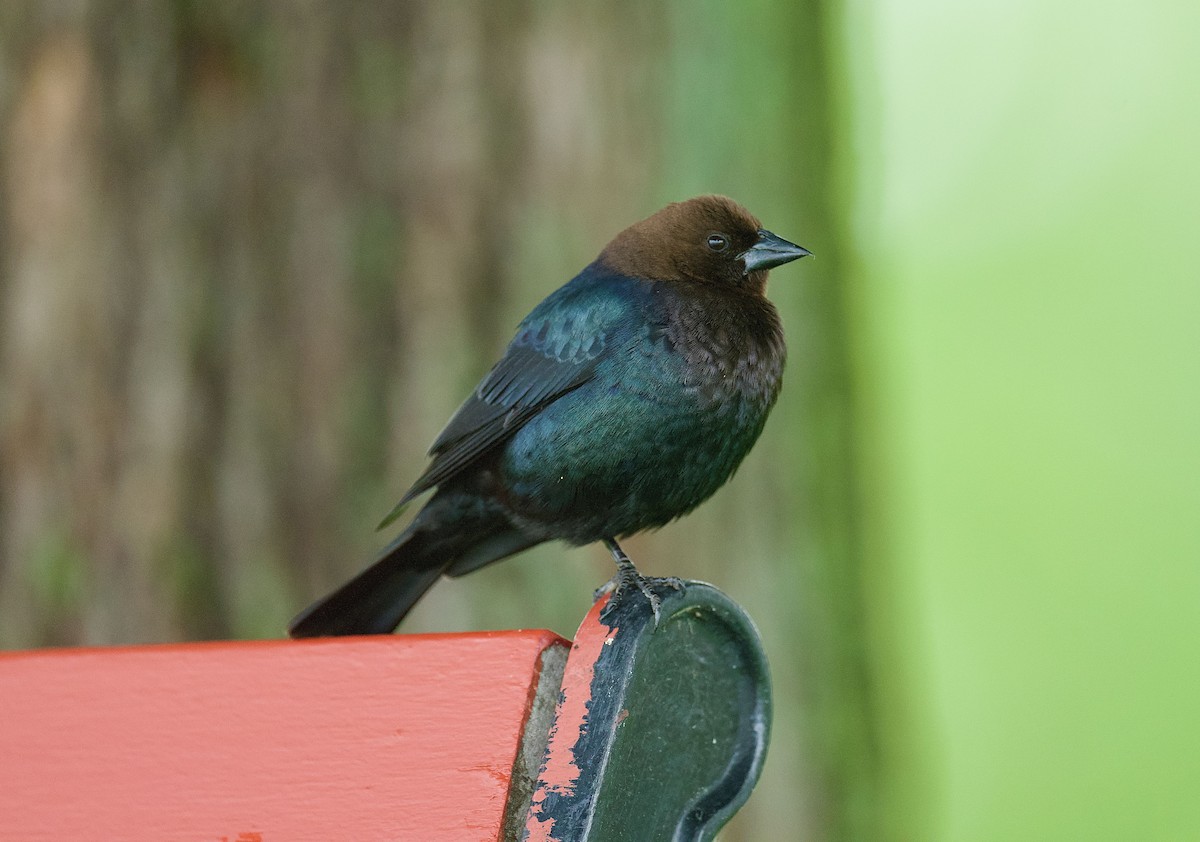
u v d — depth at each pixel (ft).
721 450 28.86
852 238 44.29
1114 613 60.80
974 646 61.77
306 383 35.50
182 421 35.17
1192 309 64.28
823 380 41.42
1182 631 59.82
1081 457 62.23
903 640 47.06
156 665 16.98
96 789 16.38
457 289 35.81
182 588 34.58
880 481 43.57
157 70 36.04
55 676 17.10
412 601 29.91
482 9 36.81
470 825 15.26
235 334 35.53
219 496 35.06
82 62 36.14
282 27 36.17
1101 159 67.62
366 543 35.01
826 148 42.75
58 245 35.76
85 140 35.99
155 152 35.88
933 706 57.93
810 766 39.45
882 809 40.98
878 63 47.88
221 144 35.91
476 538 30.12
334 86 36.17
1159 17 70.08
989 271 66.08
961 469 63.87
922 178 67.87
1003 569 62.64
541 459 28.71
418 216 36.09
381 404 35.53
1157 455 62.59
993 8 69.51
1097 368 63.41
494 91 36.63
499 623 35.63
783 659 39.42
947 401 64.44
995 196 67.15
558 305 29.43
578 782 15.51
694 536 38.63
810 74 42.27
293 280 35.76
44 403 35.45
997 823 59.16
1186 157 67.00
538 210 36.60
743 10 40.04
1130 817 57.77
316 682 16.55
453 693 16.16
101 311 35.55
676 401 28.12
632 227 30.83
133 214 35.78
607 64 37.81
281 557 34.94
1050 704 60.29
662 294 28.91
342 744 16.11
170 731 16.56
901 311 65.62
